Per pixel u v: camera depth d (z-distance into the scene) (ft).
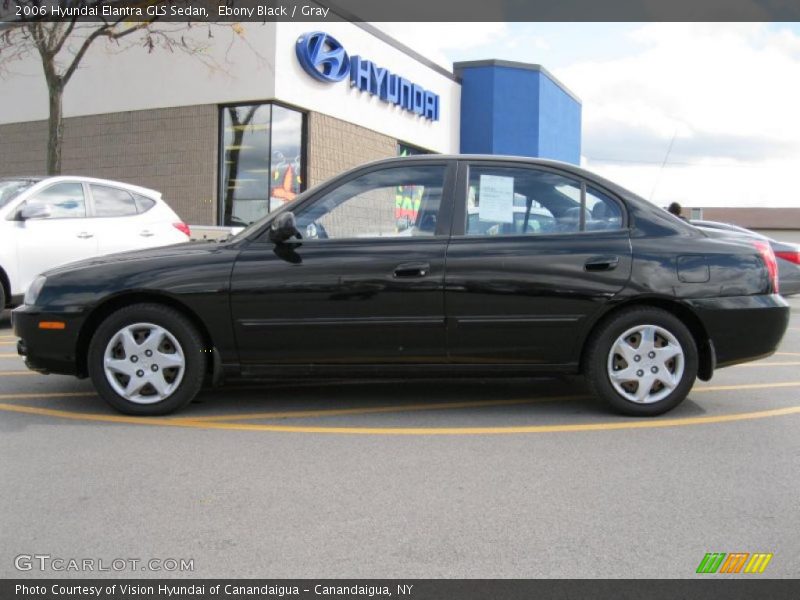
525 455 14.21
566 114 91.50
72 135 55.16
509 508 11.66
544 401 18.52
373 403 18.25
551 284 16.28
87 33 53.21
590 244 16.57
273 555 10.09
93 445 14.70
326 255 16.39
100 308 16.66
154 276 16.31
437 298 16.25
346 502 11.86
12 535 10.68
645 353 16.60
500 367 16.61
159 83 52.31
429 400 18.58
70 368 16.74
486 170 17.17
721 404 18.39
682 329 16.47
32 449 14.44
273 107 49.70
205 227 39.47
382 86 61.67
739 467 13.62
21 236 28.55
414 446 14.74
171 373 16.63
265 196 50.11
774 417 17.10
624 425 16.29
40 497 12.03
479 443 14.96
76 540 10.52
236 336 16.31
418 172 17.19
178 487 12.48
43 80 56.24
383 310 16.26
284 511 11.51
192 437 15.26
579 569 9.76
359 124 58.80
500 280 16.25
